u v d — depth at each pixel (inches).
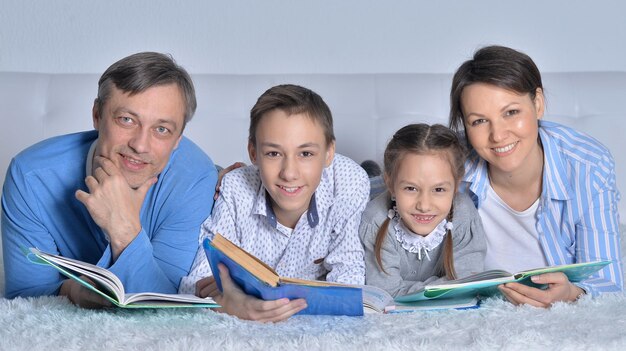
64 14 104.6
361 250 67.0
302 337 47.4
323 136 62.4
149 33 104.9
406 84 97.0
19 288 60.9
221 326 50.5
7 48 104.6
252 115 63.4
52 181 60.8
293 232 66.2
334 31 105.2
